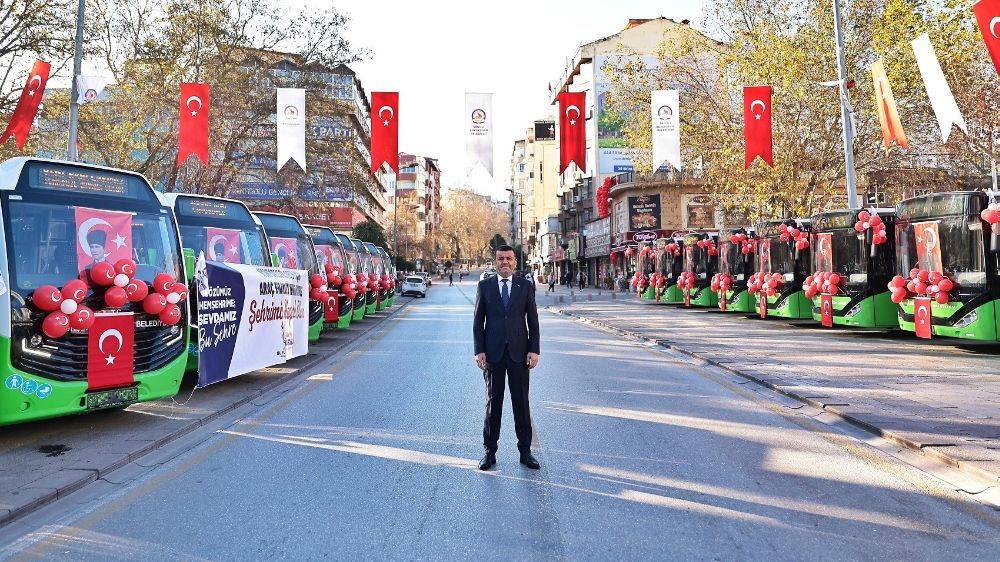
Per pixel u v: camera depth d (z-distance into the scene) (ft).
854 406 24.88
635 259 144.46
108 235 23.80
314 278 48.24
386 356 44.86
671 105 49.73
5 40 61.87
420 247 314.76
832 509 14.85
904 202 46.80
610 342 53.36
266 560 12.42
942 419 22.45
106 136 72.13
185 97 44.80
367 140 104.42
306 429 23.36
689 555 12.44
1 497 15.48
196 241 36.55
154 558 12.58
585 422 23.93
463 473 17.84
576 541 13.15
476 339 18.84
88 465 18.13
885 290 51.31
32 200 22.06
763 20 76.38
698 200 149.69
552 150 277.23
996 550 12.64
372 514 14.76
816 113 74.69
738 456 19.29
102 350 22.36
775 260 67.00
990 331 39.65
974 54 67.00
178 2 74.84
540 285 244.22
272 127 80.94
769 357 40.06
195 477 17.76
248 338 31.60
